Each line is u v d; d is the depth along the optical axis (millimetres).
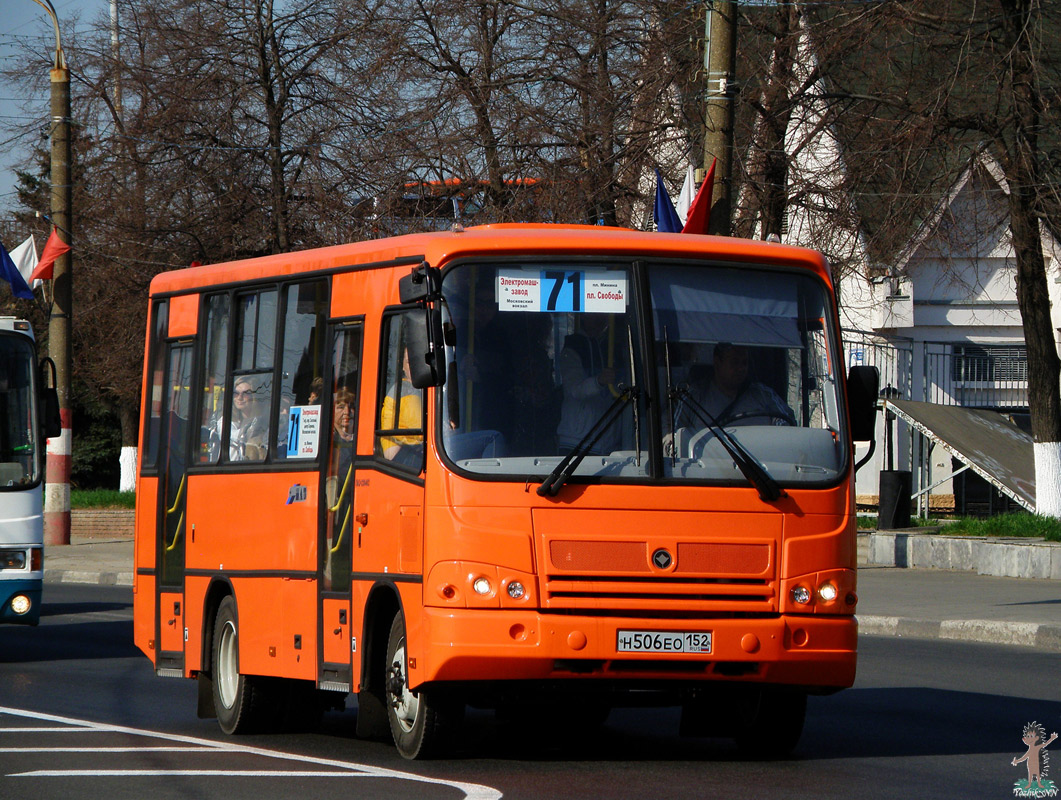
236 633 16984
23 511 24094
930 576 35000
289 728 17047
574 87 45156
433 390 13391
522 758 14344
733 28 27734
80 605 34875
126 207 53438
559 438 13375
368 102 51125
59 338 46531
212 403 18062
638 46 44406
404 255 14328
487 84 45938
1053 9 37875
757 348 13969
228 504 17328
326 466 15391
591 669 12945
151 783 12852
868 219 39156
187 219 52500
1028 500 41219
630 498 13234
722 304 14000
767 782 12859
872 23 39062
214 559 17594
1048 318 39406
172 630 18656
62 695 20016
